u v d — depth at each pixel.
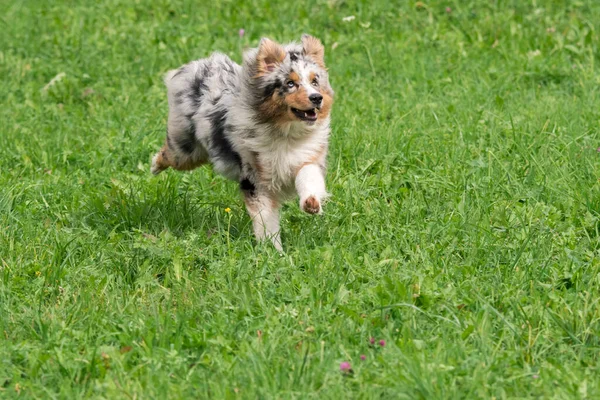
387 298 9.14
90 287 9.81
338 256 10.19
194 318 9.03
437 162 13.17
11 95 17.42
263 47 10.50
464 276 9.73
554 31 18.58
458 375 7.82
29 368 8.28
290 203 12.09
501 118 14.57
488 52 17.97
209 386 7.84
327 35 19.12
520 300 9.12
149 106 16.45
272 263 10.15
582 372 7.93
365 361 8.11
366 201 11.88
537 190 11.88
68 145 14.91
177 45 19.45
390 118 15.41
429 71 17.33
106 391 7.75
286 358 8.20
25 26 21.14
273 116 10.52
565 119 14.32
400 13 19.95
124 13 21.42
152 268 10.37
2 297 9.61
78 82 17.95
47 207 12.30
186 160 12.45
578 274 9.52
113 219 11.90
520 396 7.62
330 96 10.88
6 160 14.30
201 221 11.73
